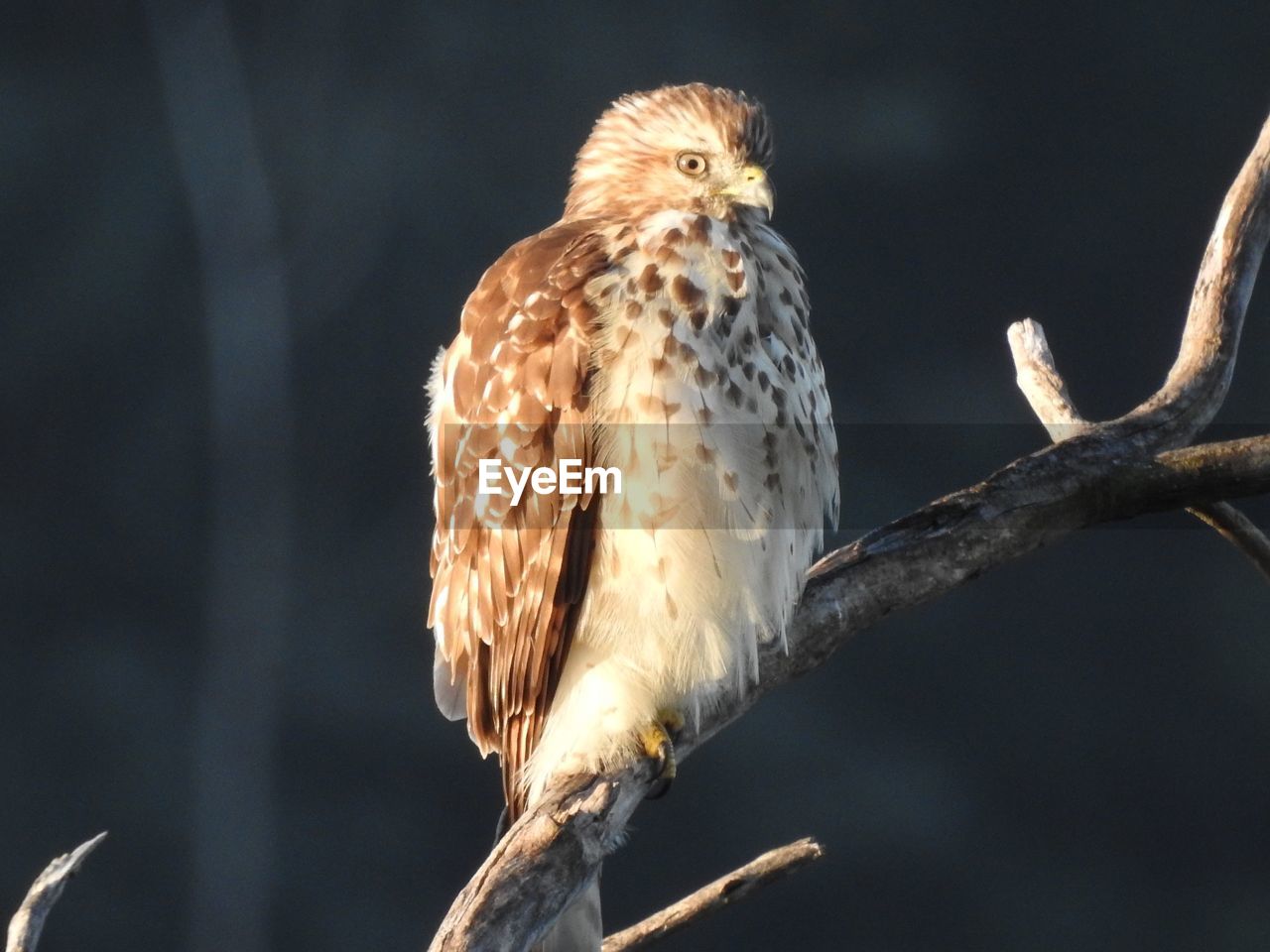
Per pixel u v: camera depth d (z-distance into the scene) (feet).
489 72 72.18
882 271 67.51
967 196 68.18
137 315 70.90
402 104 73.05
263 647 67.41
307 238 72.43
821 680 59.26
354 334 72.18
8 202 69.97
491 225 72.23
